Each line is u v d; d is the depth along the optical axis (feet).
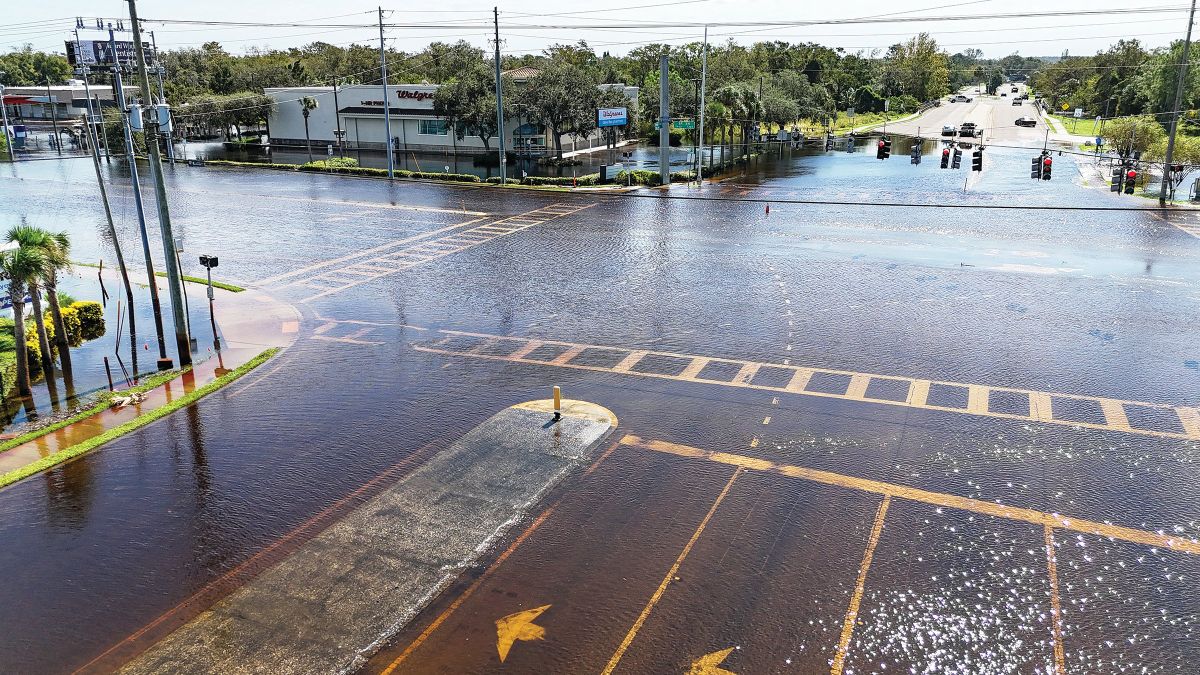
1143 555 42.01
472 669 34.32
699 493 49.21
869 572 40.75
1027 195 193.47
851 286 101.71
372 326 87.10
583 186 207.92
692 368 71.87
